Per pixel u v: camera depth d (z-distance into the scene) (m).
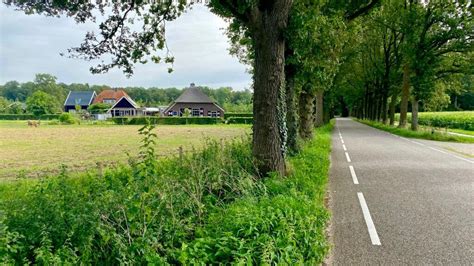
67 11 8.10
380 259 4.89
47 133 39.09
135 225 4.09
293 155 13.39
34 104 89.69
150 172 5.09
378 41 42.69
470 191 8.88
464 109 76.50
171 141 27.44
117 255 3.65
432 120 45.66
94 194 4.93
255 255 4.00
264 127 8.65
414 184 9.73
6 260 3.16
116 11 9.23
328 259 4.91
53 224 3.94
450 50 28.11
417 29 28.41
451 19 26.94
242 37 17.86
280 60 8.72
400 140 24.66
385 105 45.62
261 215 4.93
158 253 3.88
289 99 14.24
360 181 10.19
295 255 4.34
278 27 8.55
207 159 8.20
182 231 4.48
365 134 31.08
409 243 5.45
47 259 3.22
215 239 4.24
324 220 6.13
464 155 16.16
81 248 3.61
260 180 7.46
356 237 5.72
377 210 7.22
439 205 7.58
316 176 9.45
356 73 50.25
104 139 30.62
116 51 9.66
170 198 4.79
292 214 5.29
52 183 5.83
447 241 5.53
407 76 34.66
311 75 14.87
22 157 18.58
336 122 64.56
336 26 14.62
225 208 5.69
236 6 8.63
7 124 61.81
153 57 10.39
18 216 4.21
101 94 110.56
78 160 17.16
